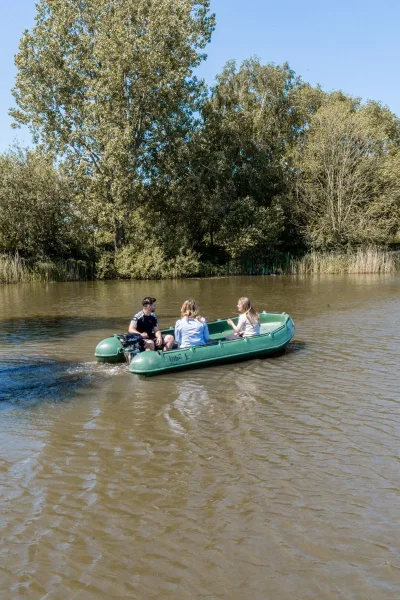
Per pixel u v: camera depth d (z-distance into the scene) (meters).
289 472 5.11
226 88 40.56
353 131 36.72
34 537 4.12
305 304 17.58
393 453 5.50
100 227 34.69
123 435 6.08
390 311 15.56
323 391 7.68
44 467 5.27
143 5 31.12
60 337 12.14
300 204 38.56
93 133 30.72
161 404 7.19
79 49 31.52
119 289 24.97
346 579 3.60
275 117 41.09
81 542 4.05
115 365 9.40
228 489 4.80
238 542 4.02
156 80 30.84
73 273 32.25
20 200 31.59
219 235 36.16
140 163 33.88
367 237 36.16
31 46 31.73
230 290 23.33
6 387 8.08
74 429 6.29
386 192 36.62
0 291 24.61
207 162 36.47
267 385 8.05
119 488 4.84
